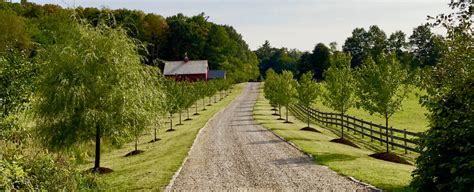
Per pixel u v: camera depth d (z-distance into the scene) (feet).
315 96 116.98
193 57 396.78
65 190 32.19
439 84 23.65
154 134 103.04
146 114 58.29
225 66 392.88
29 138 33.58
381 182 42.04
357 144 85.51
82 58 53.01
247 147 74.95
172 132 113.09
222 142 83.76
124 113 55.67
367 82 69.26
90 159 73.92
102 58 54.85
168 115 120.98
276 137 88.33
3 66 28.89
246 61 461.78
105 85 54.44
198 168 55.52
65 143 54.13
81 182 36.19
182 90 144.77
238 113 171.32
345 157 60.39
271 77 196.85
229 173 51.37
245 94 306.76
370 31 419.33
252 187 43.11
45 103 53.11
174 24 398.01
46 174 30.50
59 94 52.19
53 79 53.11
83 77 53.62
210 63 405.18
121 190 43.45
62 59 53.72
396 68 67.72
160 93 62.59
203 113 178.81
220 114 169.17
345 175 46.78
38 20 239.91
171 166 56.54
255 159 61.36
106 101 54.60
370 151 75.56
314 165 54.44
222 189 42.65
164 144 86.94
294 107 194.08
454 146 22.54
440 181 23.95
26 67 29.60
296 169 52.08
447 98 23.53
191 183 46.09
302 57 398.42
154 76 61.21
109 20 58.03
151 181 47.29
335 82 87.15
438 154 23.54
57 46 55.01
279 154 65.10
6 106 28.50
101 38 55.16
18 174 22.48
